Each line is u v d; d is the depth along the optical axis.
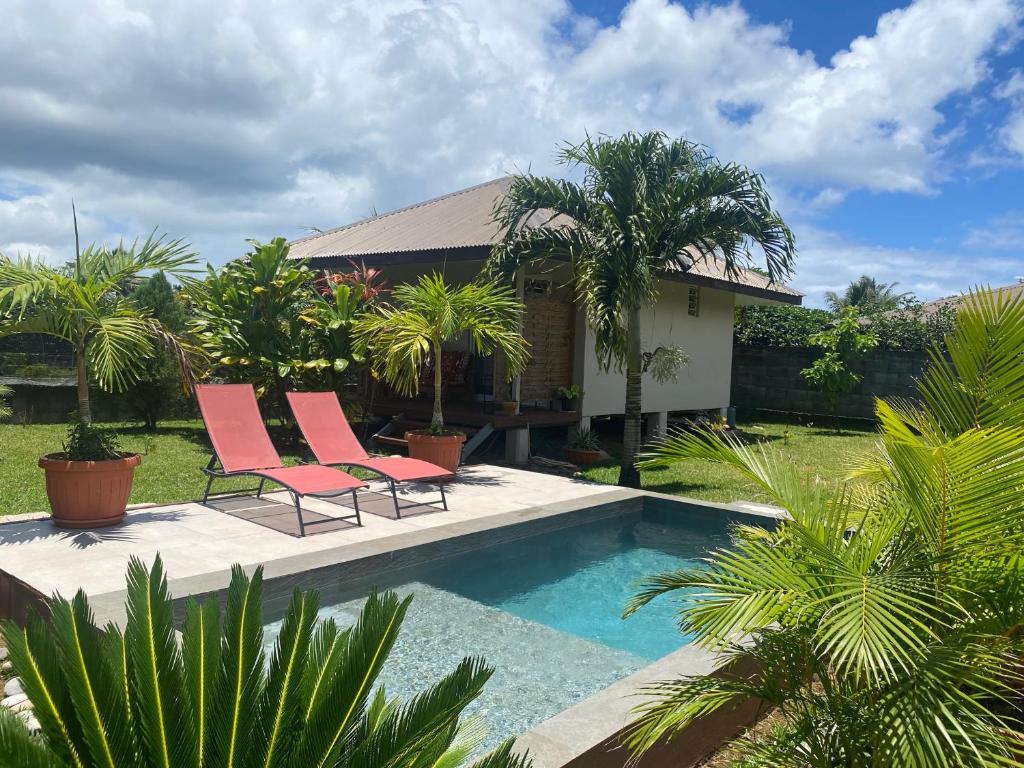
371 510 7.95
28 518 6.74
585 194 10.32
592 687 4.53
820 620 2.42
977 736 2.20
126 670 1.70
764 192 10.11
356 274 12.23
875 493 3.52
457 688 1.83
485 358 14.10
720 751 3.78
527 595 6.31
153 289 13.31
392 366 9.54
